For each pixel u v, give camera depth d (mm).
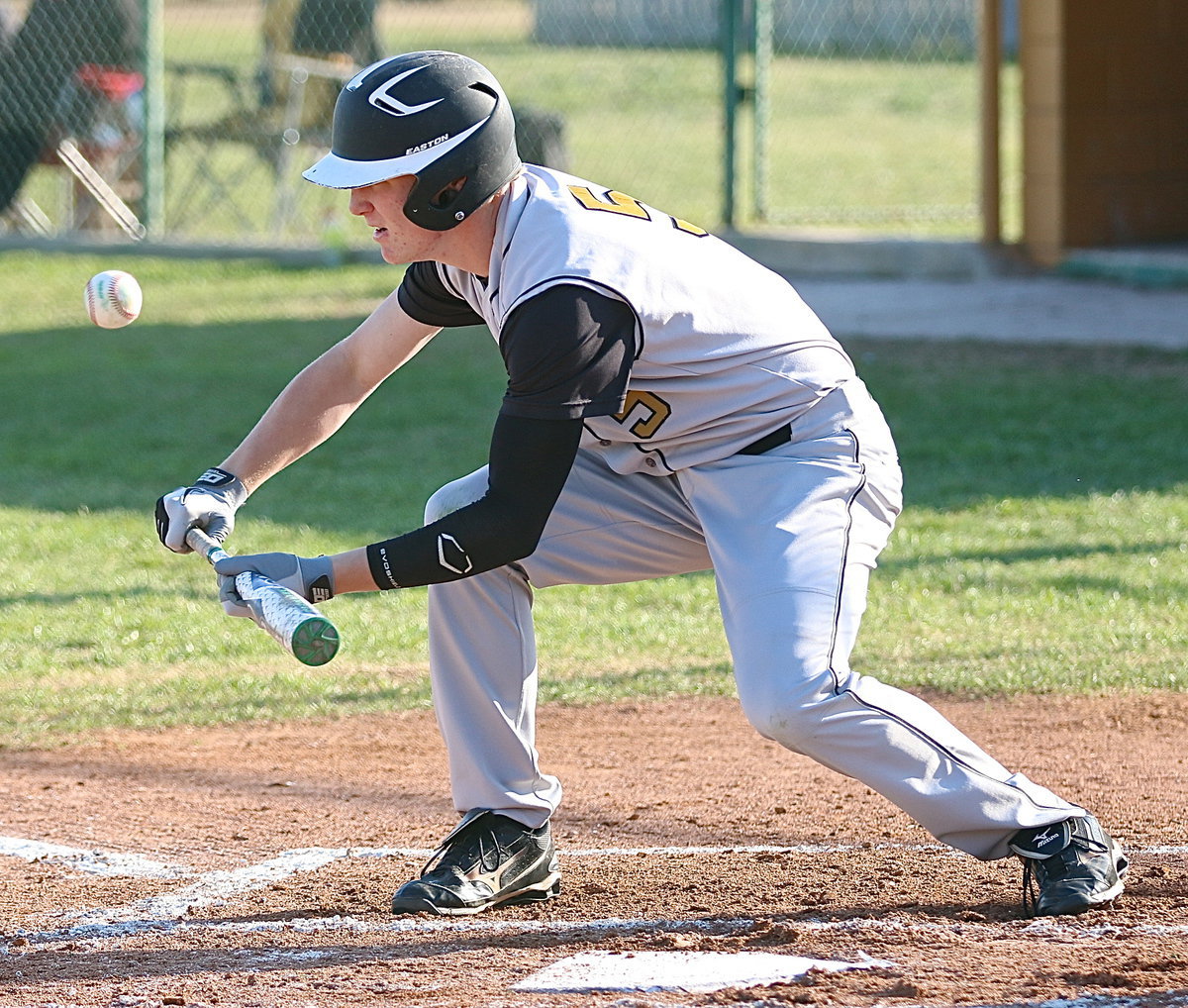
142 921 13062
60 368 41969
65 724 19594
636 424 11844
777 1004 10406
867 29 113688
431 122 11023
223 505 12781
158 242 58156
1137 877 13273
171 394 39000
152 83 58469
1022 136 50781
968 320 44812
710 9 110000
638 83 106188
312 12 57000
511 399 11070
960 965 11086
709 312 11500
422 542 11312
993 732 18469
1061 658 21016
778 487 11711
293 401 13406
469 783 13008
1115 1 49562
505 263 11336
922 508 28797
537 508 11188
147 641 23062
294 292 52438
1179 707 19188
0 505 30094
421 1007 10664
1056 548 26234
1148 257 48406
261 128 58250
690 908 12945
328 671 21797
